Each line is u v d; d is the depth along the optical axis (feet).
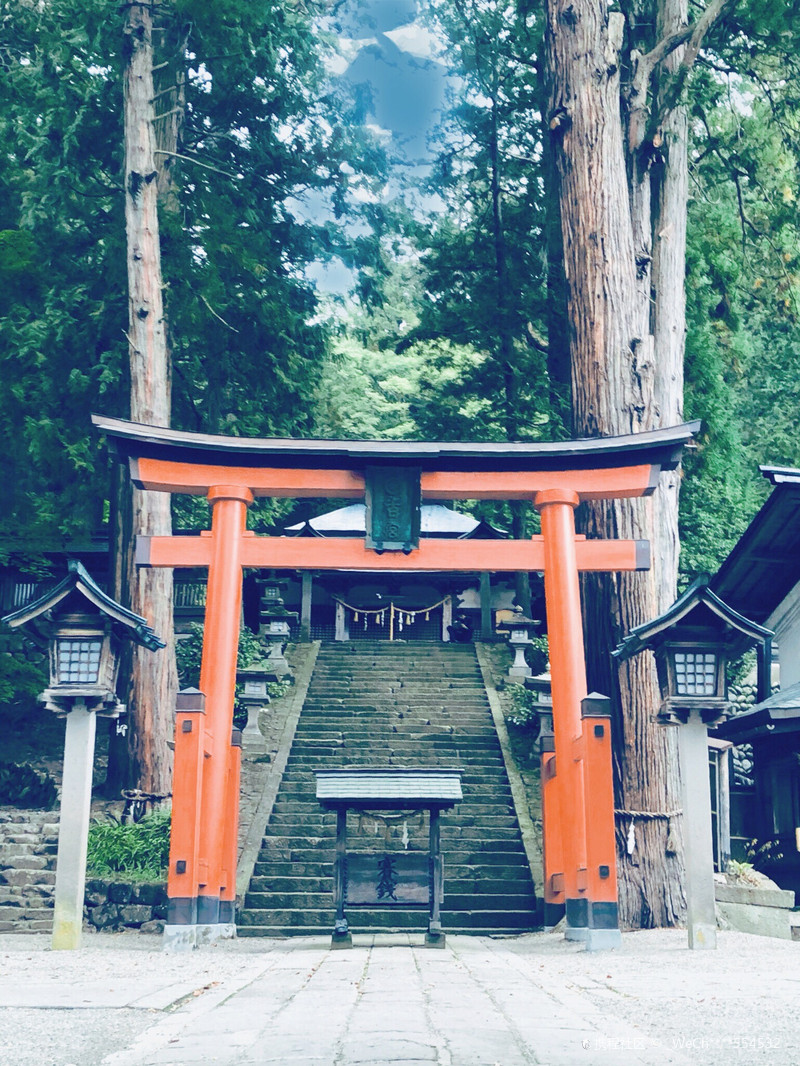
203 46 69.15
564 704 35.45
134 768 53.67
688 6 59.31
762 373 101.65
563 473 38.55
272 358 77.82
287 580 98.78
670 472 48.44
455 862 45.50
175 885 32.19
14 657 68.74
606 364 43.21
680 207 53.47
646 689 40.04
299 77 80.28
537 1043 13.82
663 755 39.65
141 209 58.65
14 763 62.59
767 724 45.70
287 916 40.91
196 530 90.38
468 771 55.83
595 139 44.83
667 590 47.01
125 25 59.88
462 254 86.53
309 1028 14.85
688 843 30.94
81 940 31.91
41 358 69.46
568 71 45.57
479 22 80.28
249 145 78.69
